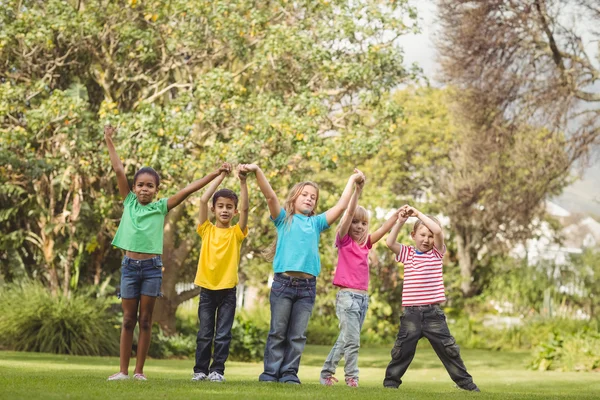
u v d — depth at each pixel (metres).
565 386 11.05
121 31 16.61
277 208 7.21
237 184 15.40
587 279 28.11
